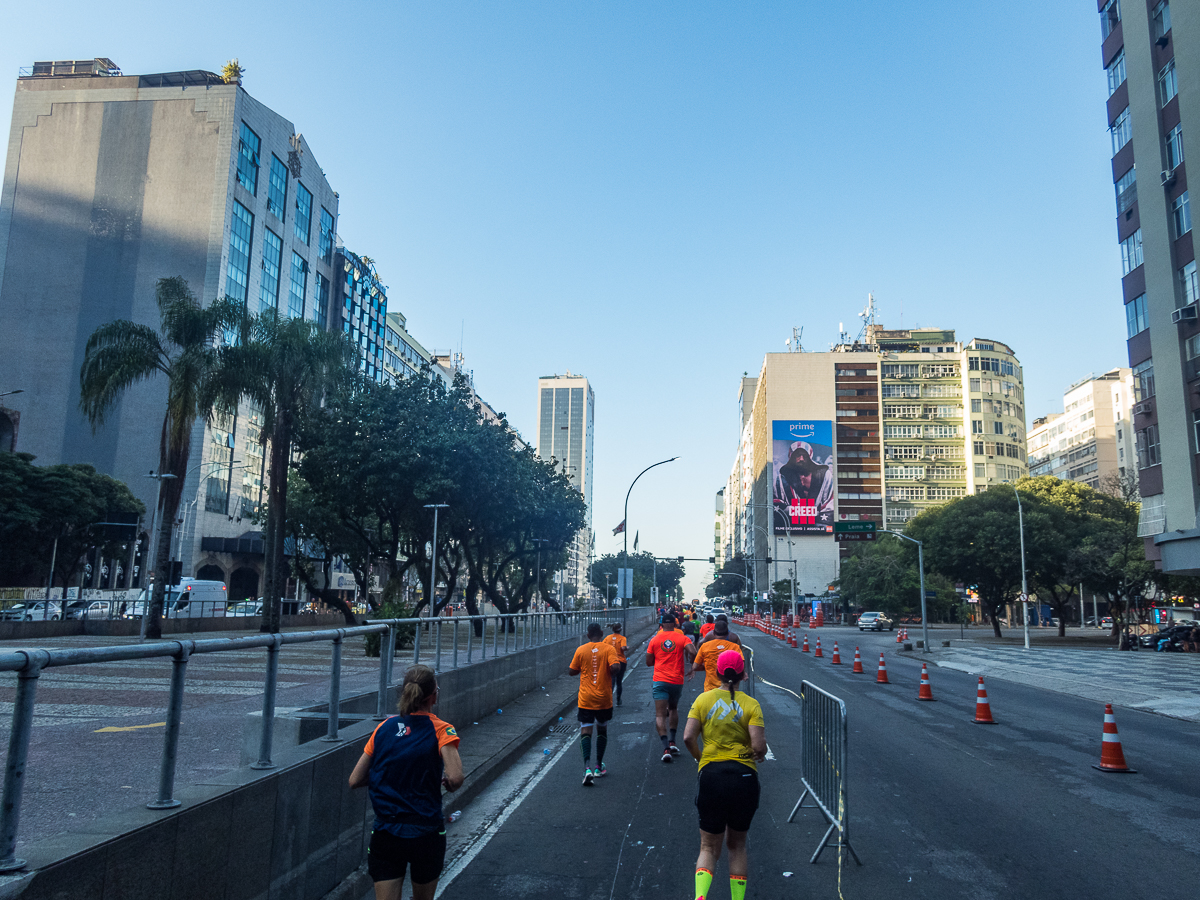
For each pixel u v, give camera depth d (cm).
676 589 15475
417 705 427
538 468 4678
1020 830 721
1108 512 5803
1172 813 790
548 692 1728
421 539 4003
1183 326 3472
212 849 409
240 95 7412
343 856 567
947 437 11212
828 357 11425
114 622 3133
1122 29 3941
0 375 6938
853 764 1020
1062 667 2916
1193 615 5456
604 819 756
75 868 317
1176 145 3531
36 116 7381
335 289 9338
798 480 11044
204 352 2831
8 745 310
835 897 555
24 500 4650
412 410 3462
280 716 543
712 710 530
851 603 9056
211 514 6906
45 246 7150
